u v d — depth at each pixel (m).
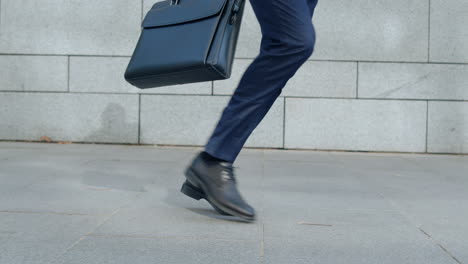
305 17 2.01
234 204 2.22
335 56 5.32
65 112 5.48
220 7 2.07
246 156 4.83
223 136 2.22
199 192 2.33
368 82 5.32
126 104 5.44
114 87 5.44
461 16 5.27
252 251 1.85
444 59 5.30
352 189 3.25
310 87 5.34
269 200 2.84
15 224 2.18
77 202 2.65
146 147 5.31
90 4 5.42
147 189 3.06
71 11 5.44
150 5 5.38
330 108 5.35
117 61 5.43
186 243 1.94
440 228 2.26
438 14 5.28
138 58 2.19
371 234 2.14
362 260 1.78
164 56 2.10
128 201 2.71
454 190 3.27
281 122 5.36
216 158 2.24
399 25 5.30
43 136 5.52
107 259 1.73
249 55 5.33
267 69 2.10
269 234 2.10
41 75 5.48
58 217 2.32
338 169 4.13
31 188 2.99
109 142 5.47
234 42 2.10
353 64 5.32
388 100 5.33
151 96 5.41
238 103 2.18
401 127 5.34
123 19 5.41
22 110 5.51
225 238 2.02
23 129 5.52
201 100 5.38
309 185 3.37
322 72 5.33
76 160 4.22
